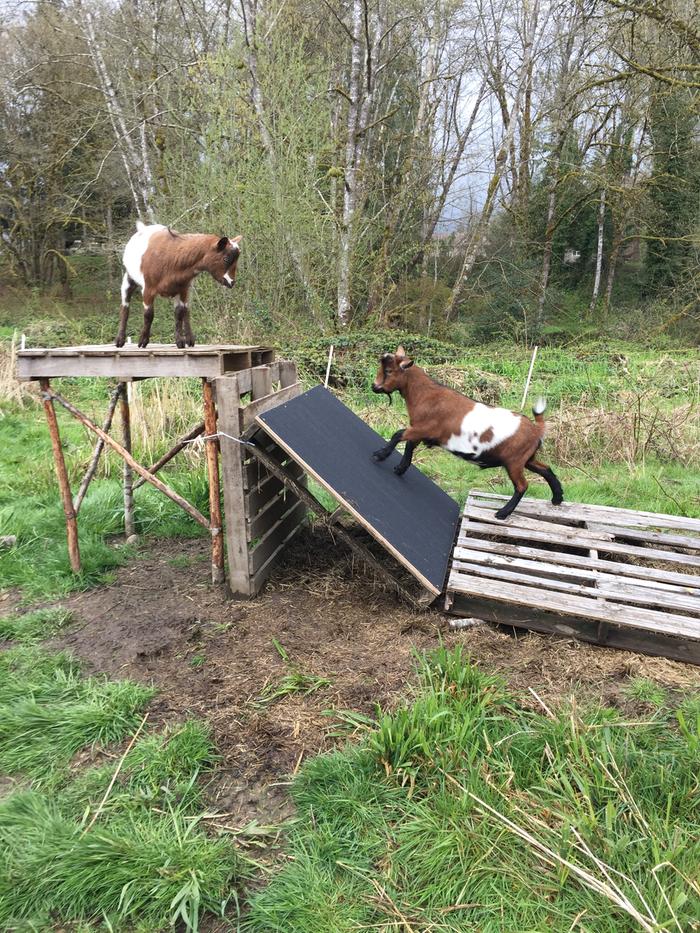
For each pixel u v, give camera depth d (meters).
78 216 22.52
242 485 4.10
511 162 21.61
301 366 12.26
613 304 24.70
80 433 8.98
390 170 22.14
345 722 3.08
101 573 4.83
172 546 5.36
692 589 3.89
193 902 2.18
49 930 2.18
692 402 9.14
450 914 2.16
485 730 2.85
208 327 14.44
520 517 4.78
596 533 4.52
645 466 7.56
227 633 3.90
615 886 2.11
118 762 2.89
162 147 17.62
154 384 8.56
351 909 2.18
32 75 19.80
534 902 2.17
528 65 19.81
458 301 22.55
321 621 4.04
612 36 16.20
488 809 2.48
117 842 2.38
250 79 14.03
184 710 3.21
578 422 8.20
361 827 2.50
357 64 14.20
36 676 3.53
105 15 16.59
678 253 22.75
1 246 22.84
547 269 23.14
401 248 19.66
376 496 4.18
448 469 7.35
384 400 10.55
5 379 11.06
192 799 2.65
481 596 3.83
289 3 15.09
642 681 3.36
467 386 10.80
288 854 2.42
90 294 23.94
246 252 14.42
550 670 3.48
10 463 7.67
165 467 6.89
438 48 20.08
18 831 2.51
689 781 2.61
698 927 2.03
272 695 3.28
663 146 21.66
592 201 22.25
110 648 3.82
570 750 2.72
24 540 5.31
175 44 17.62
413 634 3.86
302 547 5.16
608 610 3.64
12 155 21.25
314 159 14.52
